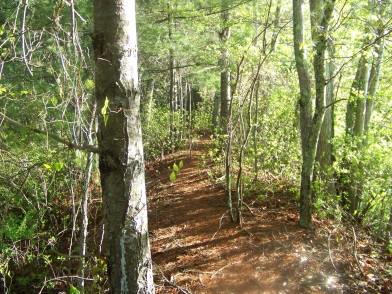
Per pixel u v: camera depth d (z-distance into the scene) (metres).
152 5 10.41
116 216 2.53
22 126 2.25
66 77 2.71
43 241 5.53
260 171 8.21
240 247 5.03
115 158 2.49
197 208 7.10
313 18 5.49
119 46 2.44
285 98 8.29
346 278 4.42
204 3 8.39
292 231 5.43
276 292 4.01
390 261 5.07
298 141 8.20
